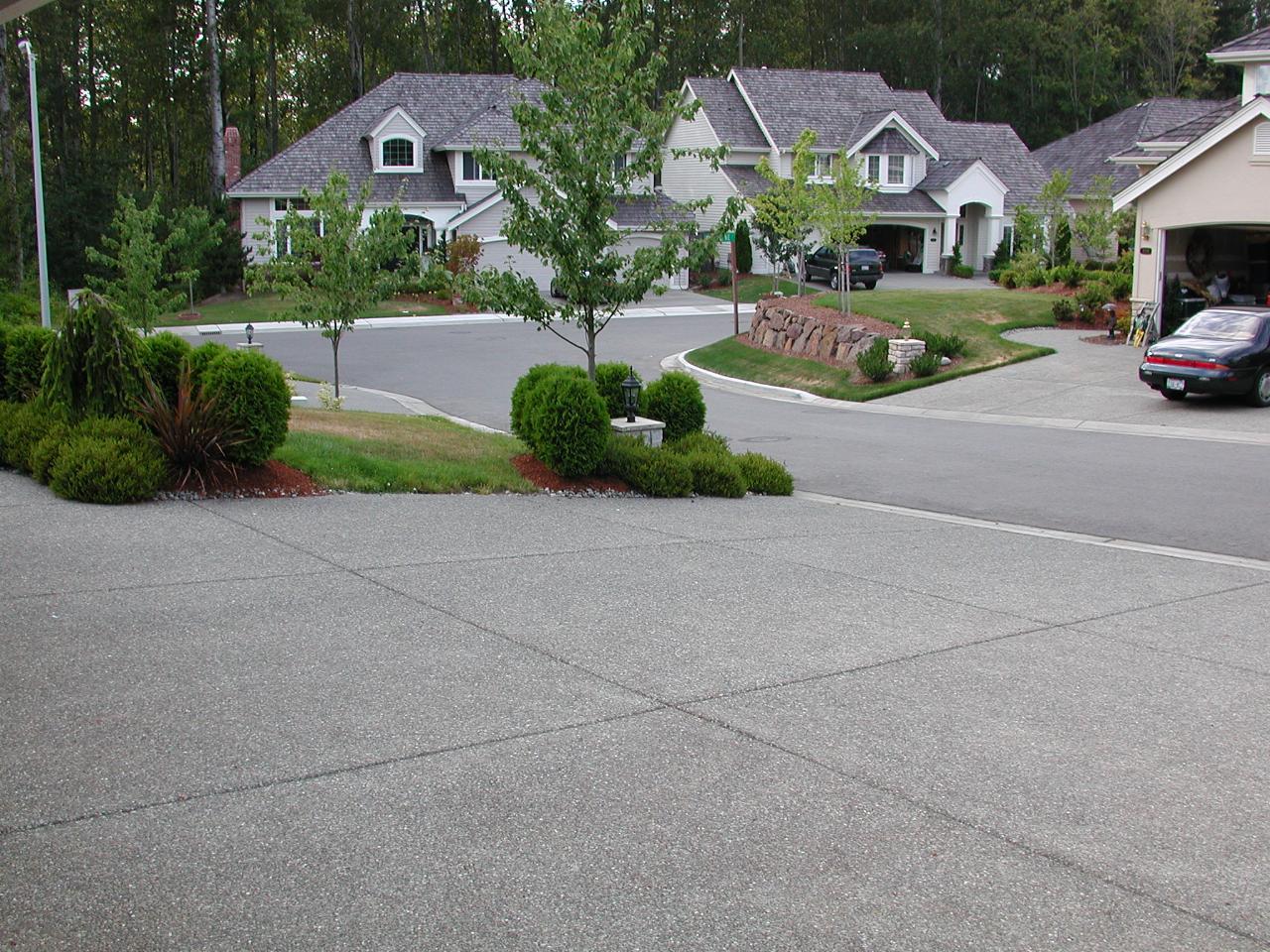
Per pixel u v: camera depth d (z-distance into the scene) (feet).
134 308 94.48
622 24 45.68
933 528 40.70
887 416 75.77
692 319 141.79
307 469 39.81
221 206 162.30
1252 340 70.38
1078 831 16.16
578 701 20.47
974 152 190.70
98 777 16.57
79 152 197.26
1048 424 69.46
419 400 81.30
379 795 16.37
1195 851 15.67
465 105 179.52
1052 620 27.63
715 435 50.90
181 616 24.20
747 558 33.19
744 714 20.15
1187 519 43.45
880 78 195.72
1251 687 22.79
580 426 43.32
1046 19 256.32
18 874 13.89
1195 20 250.37
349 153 171.42
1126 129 189.67
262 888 13.80
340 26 232.94
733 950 12.94
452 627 24.56
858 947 13.09
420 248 166.50
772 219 122.62
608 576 29.94
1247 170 83.46
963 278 175.83
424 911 13.47
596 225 46.55
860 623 26.55
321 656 22.17
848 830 15.90
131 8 200.54
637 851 15.07
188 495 35.96
